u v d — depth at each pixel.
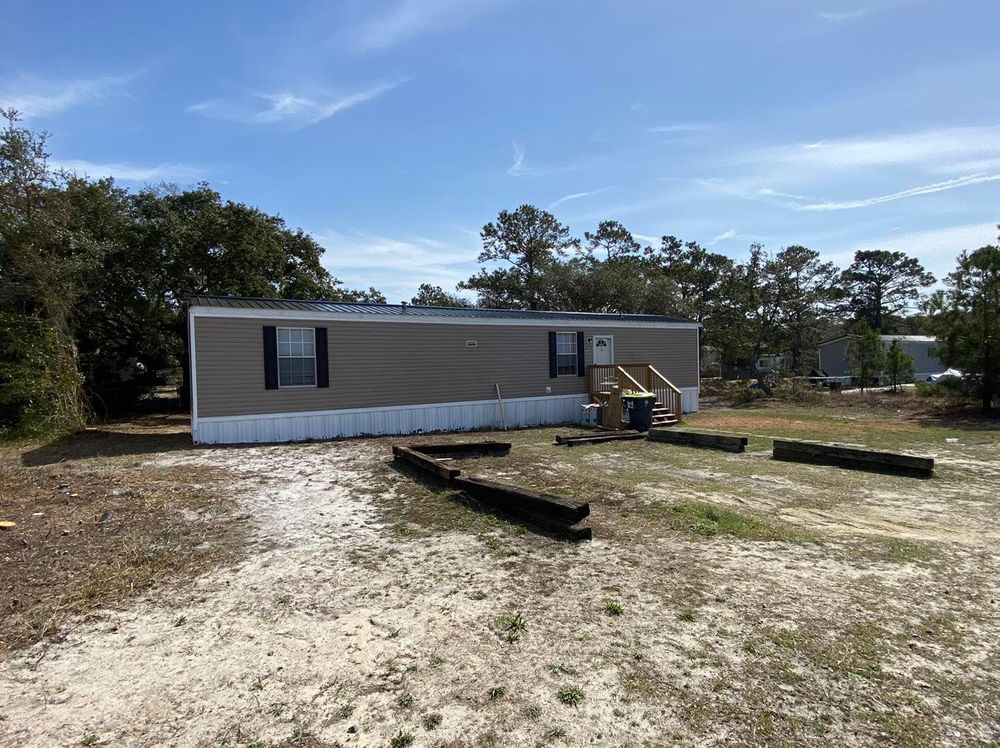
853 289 49.72
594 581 3.59
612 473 7.12
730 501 5.62
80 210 15.02
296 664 2.65
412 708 2.32
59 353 11.40
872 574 3.70
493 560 3.97
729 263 28.47
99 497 5.40
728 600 3.30
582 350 14.37
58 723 2.24
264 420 10.17
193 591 3.47
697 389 16.53
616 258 30.33
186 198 18.78
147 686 2.48
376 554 4.10
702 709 2.30
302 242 22.28
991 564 3.89
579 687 2.46
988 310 13.55
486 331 12.85
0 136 11.13
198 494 5.70
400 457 7.57
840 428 12.23
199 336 9.62
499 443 8.66
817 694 2.39
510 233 29.12
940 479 6.70
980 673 2.55
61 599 3.30
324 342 10.74
